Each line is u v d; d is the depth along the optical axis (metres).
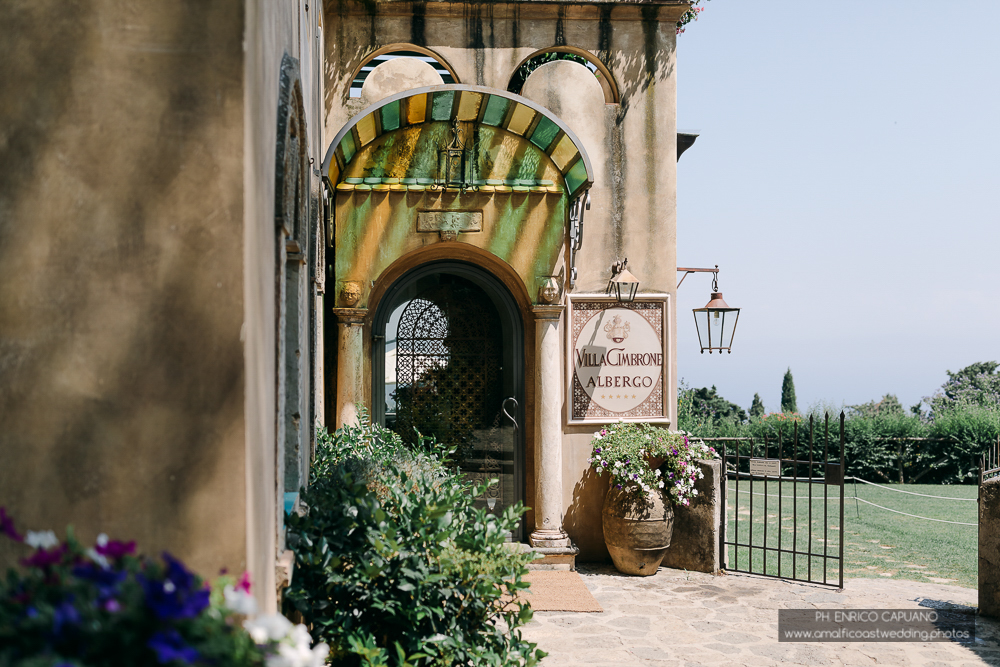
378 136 7.72
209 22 2.24
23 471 2.16
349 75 8.11
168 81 2.23
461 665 3.62
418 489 4.15
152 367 2.19
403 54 9.15
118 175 2.21
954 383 31.34
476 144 7.82
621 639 5.86
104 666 1.38
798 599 6.96
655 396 8.34
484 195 7.83
